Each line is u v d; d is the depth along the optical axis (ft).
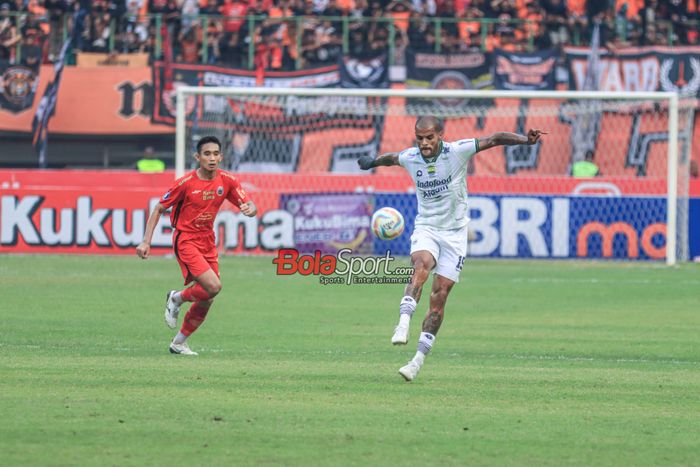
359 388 60.75
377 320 95.09
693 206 161.48
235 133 179.93
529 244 153.28
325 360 71.87
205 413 52.70
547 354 76.79
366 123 183.01
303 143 181.98
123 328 86.38
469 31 200.75
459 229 64.08
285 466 42.75
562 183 155.43
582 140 183.21
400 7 203.10
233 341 80.89
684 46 190.90
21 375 62.90
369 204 153.28
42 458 43.45
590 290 121.60
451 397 58.49
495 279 133.08
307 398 57.31
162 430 48.78
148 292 112.78
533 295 116.57
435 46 198.49
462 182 63.72
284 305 104.83
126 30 189.67
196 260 71.92
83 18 186.19
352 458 44.27
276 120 181.06
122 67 180.75
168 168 181.57
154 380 61.98
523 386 62.49
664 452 46.26
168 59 182.91
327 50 193.47
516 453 45.73
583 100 183.93
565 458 44.96
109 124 180.24
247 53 191.93
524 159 183.93
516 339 84.48
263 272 136.56
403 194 153.38
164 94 180.24
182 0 198.90
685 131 173.27
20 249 153.58
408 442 47.37
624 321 95.96
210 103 177.78
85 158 182.09
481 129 184.85
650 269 147.33
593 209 153.69
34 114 177.06
